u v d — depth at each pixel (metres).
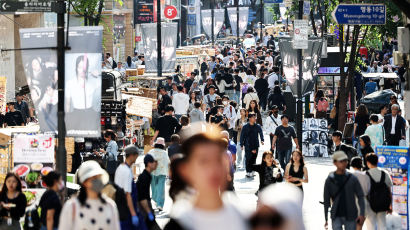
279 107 60.28
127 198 22.03
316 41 39.19
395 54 25.20
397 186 24.17
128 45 112.56
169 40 62.34
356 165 23.48
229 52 113.50
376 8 33.56
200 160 5.82
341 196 22.25
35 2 24.48
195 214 5.86
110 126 42.38
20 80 67.31
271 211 5.23
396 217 23.11
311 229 27.31
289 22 157.12
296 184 26.25
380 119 42.03
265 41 153.00
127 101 48.22
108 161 33.22
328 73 56.53
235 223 5.88
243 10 148.25
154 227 24.09
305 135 48.12
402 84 82.62
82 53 23.95
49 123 23.83
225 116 47.25
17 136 26.69
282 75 75.38
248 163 39.84
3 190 21.27
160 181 31.78
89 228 15.97
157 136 40.81
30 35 23.80
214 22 147.88
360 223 22.34
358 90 64.31
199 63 93.75
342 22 33.62
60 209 19.97
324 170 42.59
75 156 34.81
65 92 24.16
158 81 61.53
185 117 39.09
